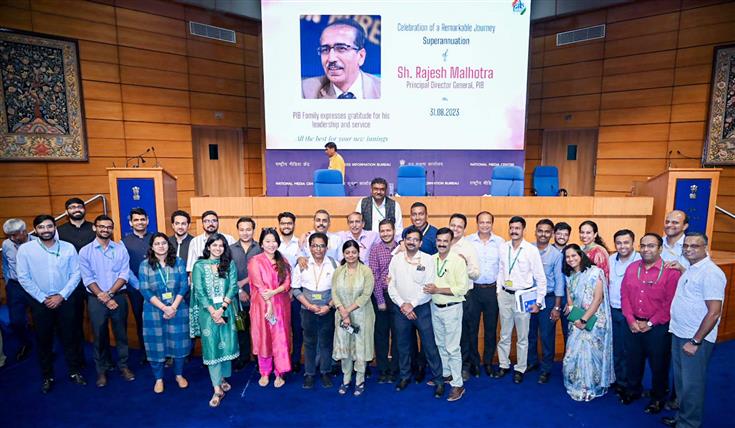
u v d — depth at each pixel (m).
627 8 7.32
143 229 3.81
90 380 3.64
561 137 8.26
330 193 5.34
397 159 6.68
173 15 7.33
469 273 3.43
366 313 3.34
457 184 6.73
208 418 3.06
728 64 6.46
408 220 4.42
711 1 6.57
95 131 6.68
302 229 4.42
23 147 6.02
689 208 4.88
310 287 3.38
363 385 3.47
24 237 3.90
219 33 7.89
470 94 6.44
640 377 3.20
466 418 3.04
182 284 3.40
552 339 3.54
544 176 6.52
